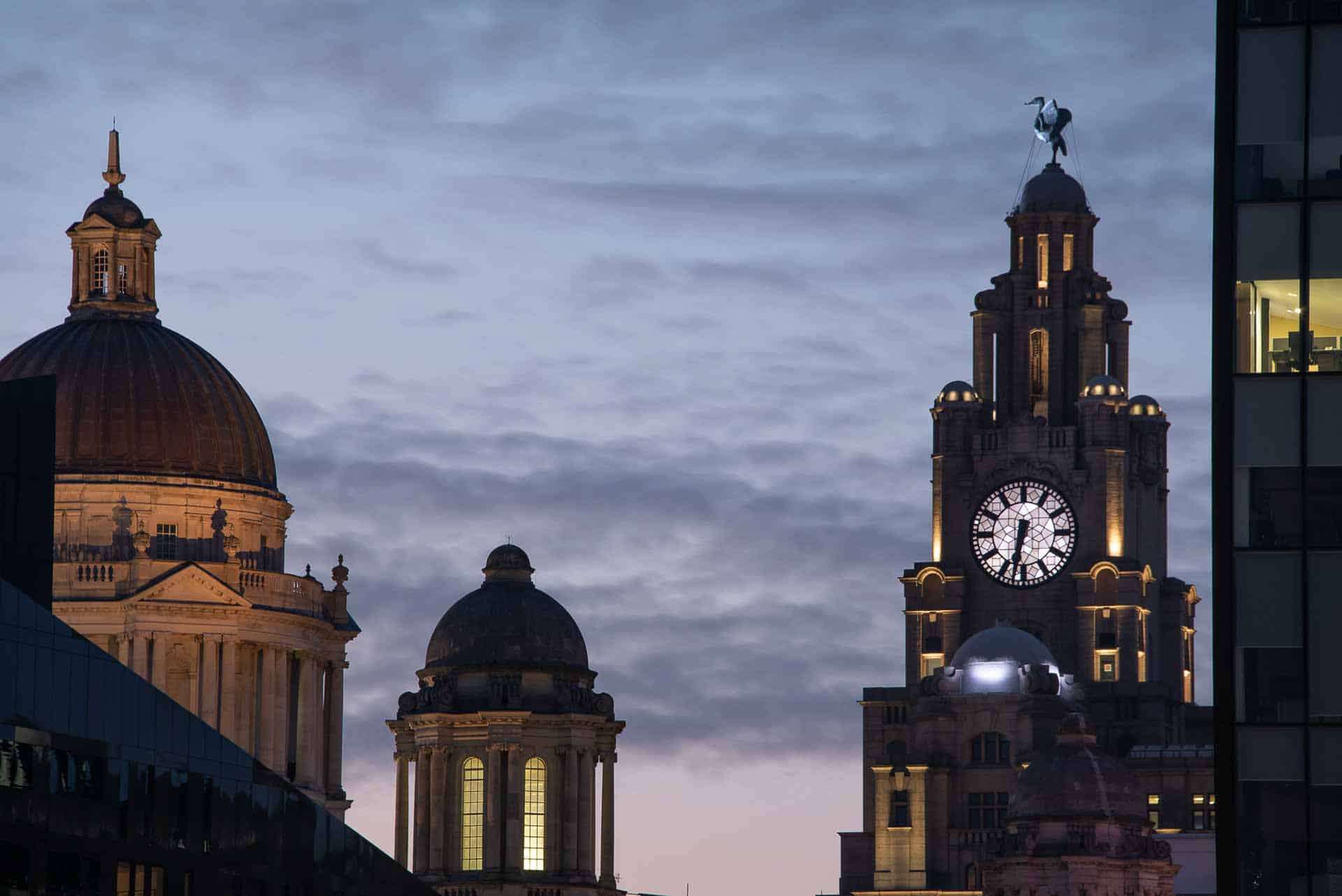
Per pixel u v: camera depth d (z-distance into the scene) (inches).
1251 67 5536.4
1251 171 5521.7
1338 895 5334.6
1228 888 5364.2
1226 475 5467.5
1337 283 5477.4
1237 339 5497.1
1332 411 5452.8
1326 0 5521.7
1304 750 5374.0
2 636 6958.7
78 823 7130.9
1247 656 5418.3
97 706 7204.7
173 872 7416.3
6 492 7726.4
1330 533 5423.2
